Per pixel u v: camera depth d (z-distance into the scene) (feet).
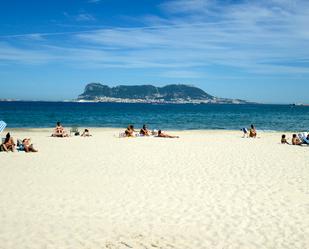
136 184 40.81
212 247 24.31
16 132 112.78
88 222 28.76
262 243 24.97
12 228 27.22
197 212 31.37
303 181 42.86
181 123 184.24
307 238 25.80
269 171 48.57
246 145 78.43
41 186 39.40
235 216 30.40
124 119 215.31
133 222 28.89
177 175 45.65
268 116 273.95
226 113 337.11
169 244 24.79
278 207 32.81
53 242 24.84
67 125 160.66
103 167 50.52
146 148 71.46
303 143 80.79
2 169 48.47
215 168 50.44
